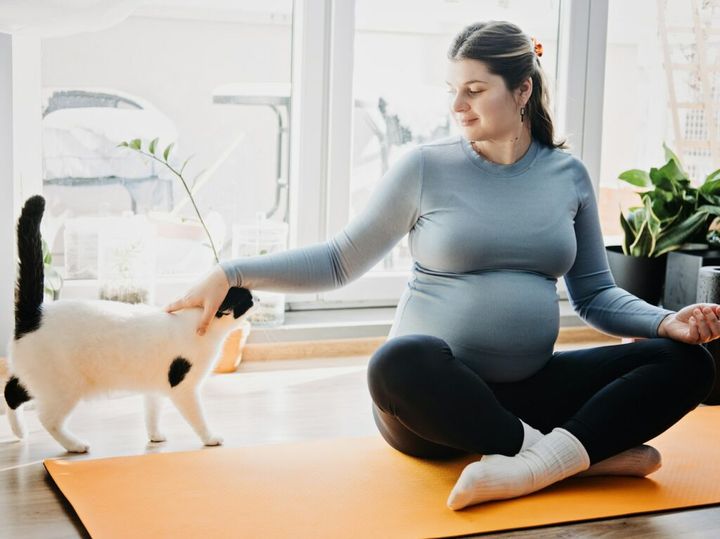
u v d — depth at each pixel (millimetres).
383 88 2609
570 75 2750
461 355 1633
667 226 2475
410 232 1727
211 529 1422
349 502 1539
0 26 1733
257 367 2371
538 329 1636
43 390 1707
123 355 1691
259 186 2559
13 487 1592
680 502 1575
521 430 1587
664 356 1615
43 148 2342
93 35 2332
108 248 2277
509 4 2699
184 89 2438
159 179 2461
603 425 1576
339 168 2561
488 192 1649
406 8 2584
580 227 1771
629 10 2834
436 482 1637
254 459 1726
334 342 2498
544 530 1466
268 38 2484
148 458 1717
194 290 1702
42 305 1708
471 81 1590
